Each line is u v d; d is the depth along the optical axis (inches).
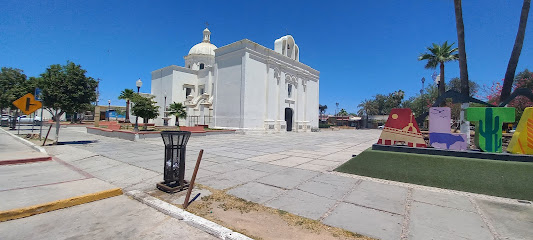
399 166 243.1
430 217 151.2
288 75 1132.5
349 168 267.9
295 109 1179.3
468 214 155.9
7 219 143.8
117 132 652.1
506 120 225.8
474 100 260.4
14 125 924.0
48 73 453.4
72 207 167.0
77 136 693.9
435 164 229.8
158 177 245.1
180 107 1003.9
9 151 396.2
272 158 359.9
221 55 1020.5
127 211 161.9
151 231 134.4
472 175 209.9
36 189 199.8
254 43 950.4
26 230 132.6
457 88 1419.8
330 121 2704.2
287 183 225.1
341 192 200.1
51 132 843.4
